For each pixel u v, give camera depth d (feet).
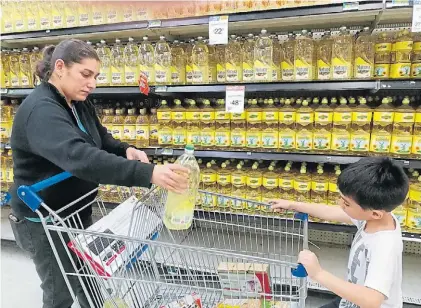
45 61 5.04
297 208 5.07
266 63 7.39
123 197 8.34
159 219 5.10
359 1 6.23
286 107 7.72
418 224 6.86
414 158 6.83
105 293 4.23
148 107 9.86
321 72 7.13
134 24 7.91
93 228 4.29
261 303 4.47
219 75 7.98
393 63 6.82
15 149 4.91
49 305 5.55
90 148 3.97
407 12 6.70
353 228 7.38
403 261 8.17
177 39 9.42
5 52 9.76
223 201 8.13
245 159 8.89
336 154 7.31
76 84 4.87
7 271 8.72
